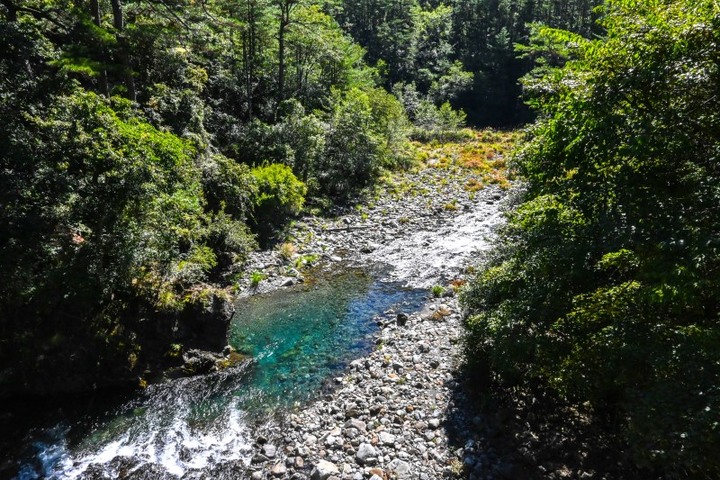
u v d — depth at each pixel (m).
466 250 20.38
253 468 8.62
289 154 26.59
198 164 19.36
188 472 8.57
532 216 7.75
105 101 13.55
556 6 64.12
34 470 8.64
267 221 22.27
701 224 4.75
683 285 4.58
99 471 8.62
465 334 10.15
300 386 11.41
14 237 9.60
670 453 4.88
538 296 7.22
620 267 6.14
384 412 9.84
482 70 65.56
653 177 5.37
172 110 22.20
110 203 10.70
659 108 5.26
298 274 18.69
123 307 11.27
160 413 10.36
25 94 11.13
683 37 4.81
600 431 8.13
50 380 10.57
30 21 14.76
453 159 38.25
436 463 8.26
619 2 5.90
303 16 36.50
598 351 6.24
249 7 30.39
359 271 19.25
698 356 4.93
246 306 16.14
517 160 7.74
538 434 8.57
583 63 6.37
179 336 12.12
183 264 13.45
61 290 10.31
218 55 31.17
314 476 8.11
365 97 34.94
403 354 12.27
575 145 5.98
